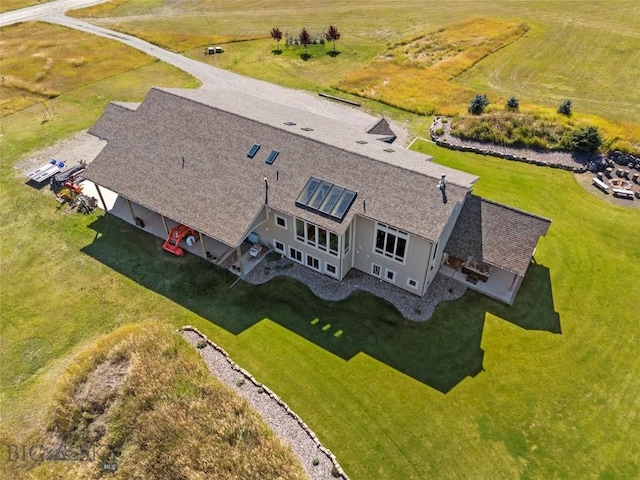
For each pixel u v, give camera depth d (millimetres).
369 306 28031
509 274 29422
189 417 22062
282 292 29078
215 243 32625
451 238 28281
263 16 81750
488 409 22688
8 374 24984
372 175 27109
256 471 19984
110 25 78125
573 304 27844
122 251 32344
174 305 28500
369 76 57719
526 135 43062
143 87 56688
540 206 35656
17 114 50250
